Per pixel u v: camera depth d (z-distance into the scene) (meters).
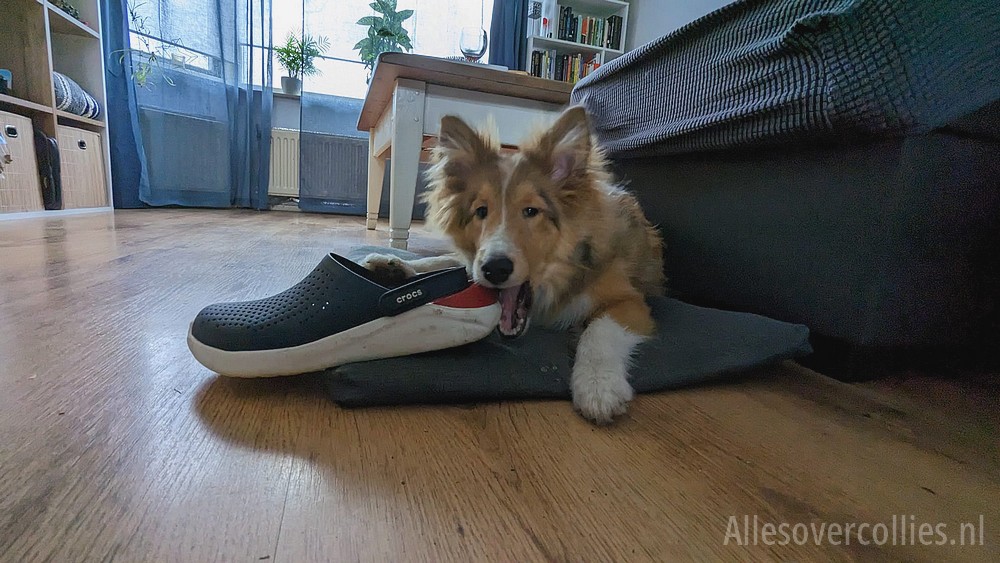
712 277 1.92
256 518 0.67
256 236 3.79
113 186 5.66
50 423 0.88
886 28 1.20
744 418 1.13
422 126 2.95
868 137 1.30
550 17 6.28
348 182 6.74
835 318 1.44
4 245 2.70
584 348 1.27
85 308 1.59
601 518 0.73
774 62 1.47
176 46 5.68
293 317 1.06
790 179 1.56
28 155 4.15
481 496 0.76
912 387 1.43
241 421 0.94
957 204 1.37
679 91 1.94
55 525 0.62
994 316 1.55
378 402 1.03
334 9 6.29
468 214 1.75
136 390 1.04
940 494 0.87
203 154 6.09
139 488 0.71
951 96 1.22
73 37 4.98
